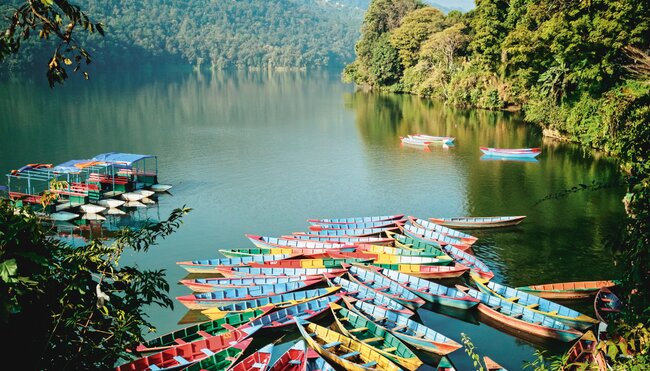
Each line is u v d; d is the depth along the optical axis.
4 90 113.06
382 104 111.19
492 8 86.31
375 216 41.59
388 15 142.62
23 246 8.88
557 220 39.84
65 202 41.53
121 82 155.50
